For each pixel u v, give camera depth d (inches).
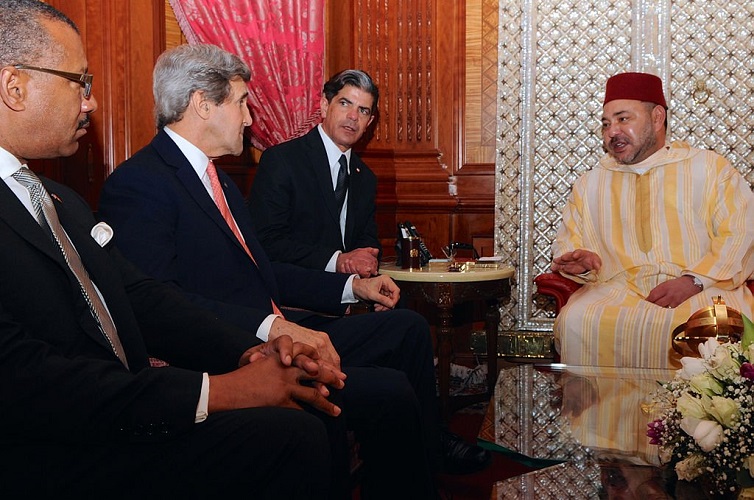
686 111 176.9
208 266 87.9
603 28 178.9
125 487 56.7
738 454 62.0
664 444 69.1
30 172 64.1
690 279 136.6
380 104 187.2
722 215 144.2
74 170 133.4
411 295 138.9
